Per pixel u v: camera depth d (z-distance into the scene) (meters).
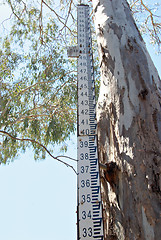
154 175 1.52
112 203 1.75
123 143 1.80
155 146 1.65
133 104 1.92
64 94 6.32
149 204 1.44
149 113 1.83
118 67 2.23
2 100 5.51
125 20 2.67
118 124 1.93
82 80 2.39
